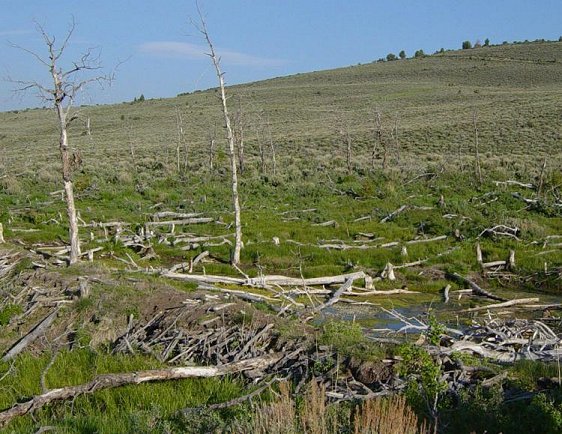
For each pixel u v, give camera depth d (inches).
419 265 777.6
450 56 5895.7
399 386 363.9
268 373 413.4
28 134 3235.7
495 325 514.6
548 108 2630.4
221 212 1068.5
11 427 351.9
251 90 4741.6
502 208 1031.6
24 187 1352.1
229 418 332.8
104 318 499.8
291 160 1836.9
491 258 787.4
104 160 2052.2
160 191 1279.5
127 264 751.7
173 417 348.5
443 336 466.3
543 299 661.9
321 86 4662.9
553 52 5329.7
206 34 772.0
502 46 6397.6
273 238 857.5
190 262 752.3
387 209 1060.5
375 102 3523.6
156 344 466.6
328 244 859.4
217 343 454.6
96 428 338.0
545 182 1179.3
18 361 457.4
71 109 676.7
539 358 430.0
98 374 414.6
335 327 450.9
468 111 2908.5
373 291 682.2
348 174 1439.5
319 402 308.3
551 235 873.5
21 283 594.9
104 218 1018.7
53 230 940.6
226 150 2078.0
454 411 332.5
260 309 547.5
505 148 1975.9
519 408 335.6
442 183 1289.4
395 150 2041.1
